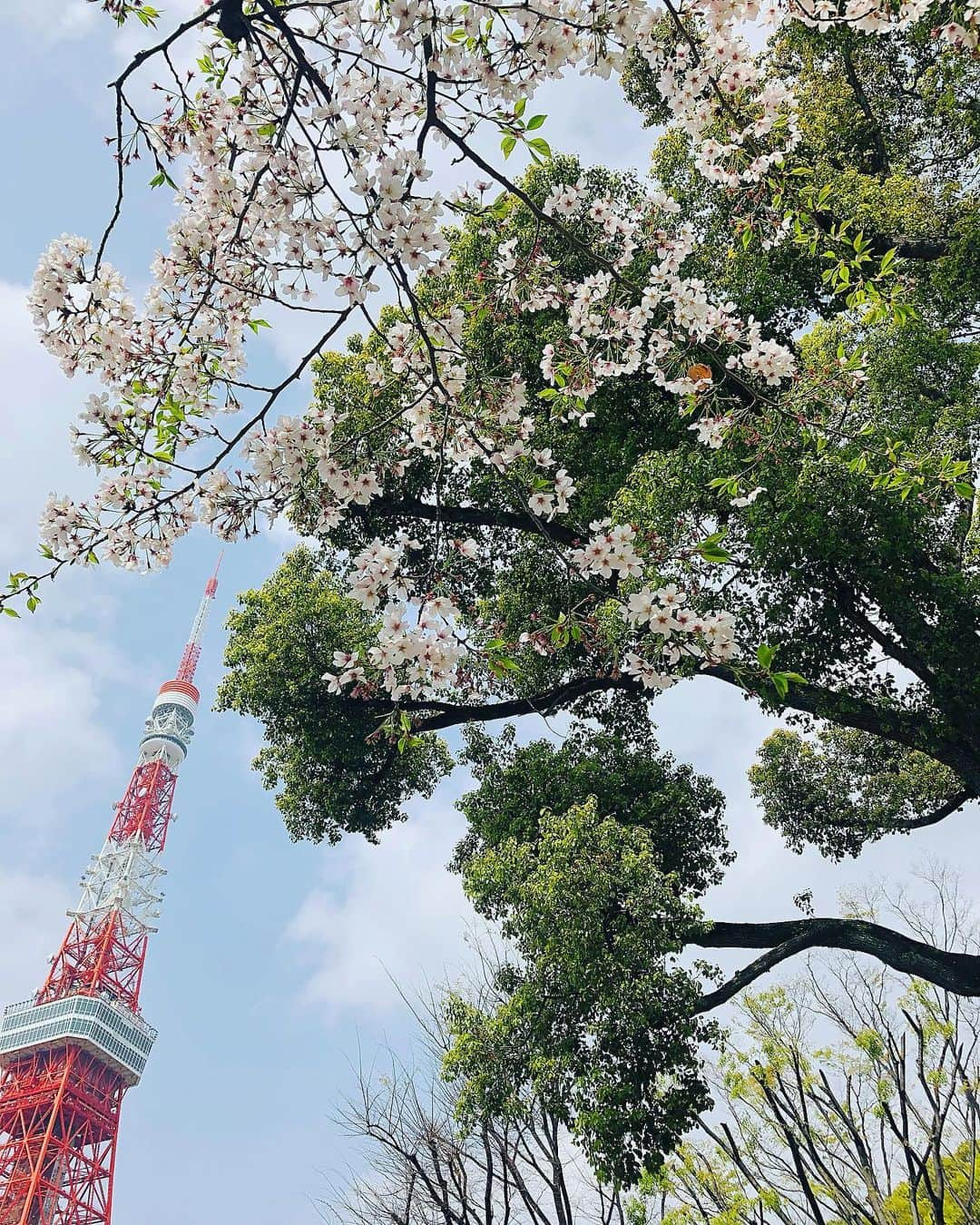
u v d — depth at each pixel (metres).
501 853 11.47
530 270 4.23
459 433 4.06
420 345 3.91
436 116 3.08
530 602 12.01
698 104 4.52
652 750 13.87
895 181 10.88
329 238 3.29
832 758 14.74
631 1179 9.13
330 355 12.97
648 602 3.43
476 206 3.42
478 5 2.96
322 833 15.33
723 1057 11.87
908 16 4.16
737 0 3.53
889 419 9.12
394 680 3.48
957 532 9.63
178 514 3.70
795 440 8.30
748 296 10.40
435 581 3.58
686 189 11.37
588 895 10.09
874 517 8.62
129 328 3.61
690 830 12.94
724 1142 11.54
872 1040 11.07
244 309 3.68
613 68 3.15
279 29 3.03
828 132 12.52
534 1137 10.98
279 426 3.58
